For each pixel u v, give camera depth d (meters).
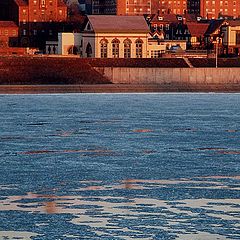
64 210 189.75
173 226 177.12
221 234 171.50
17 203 195.75
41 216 184.62
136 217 184.25
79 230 174.38
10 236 170.12
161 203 196.25
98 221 181.00
